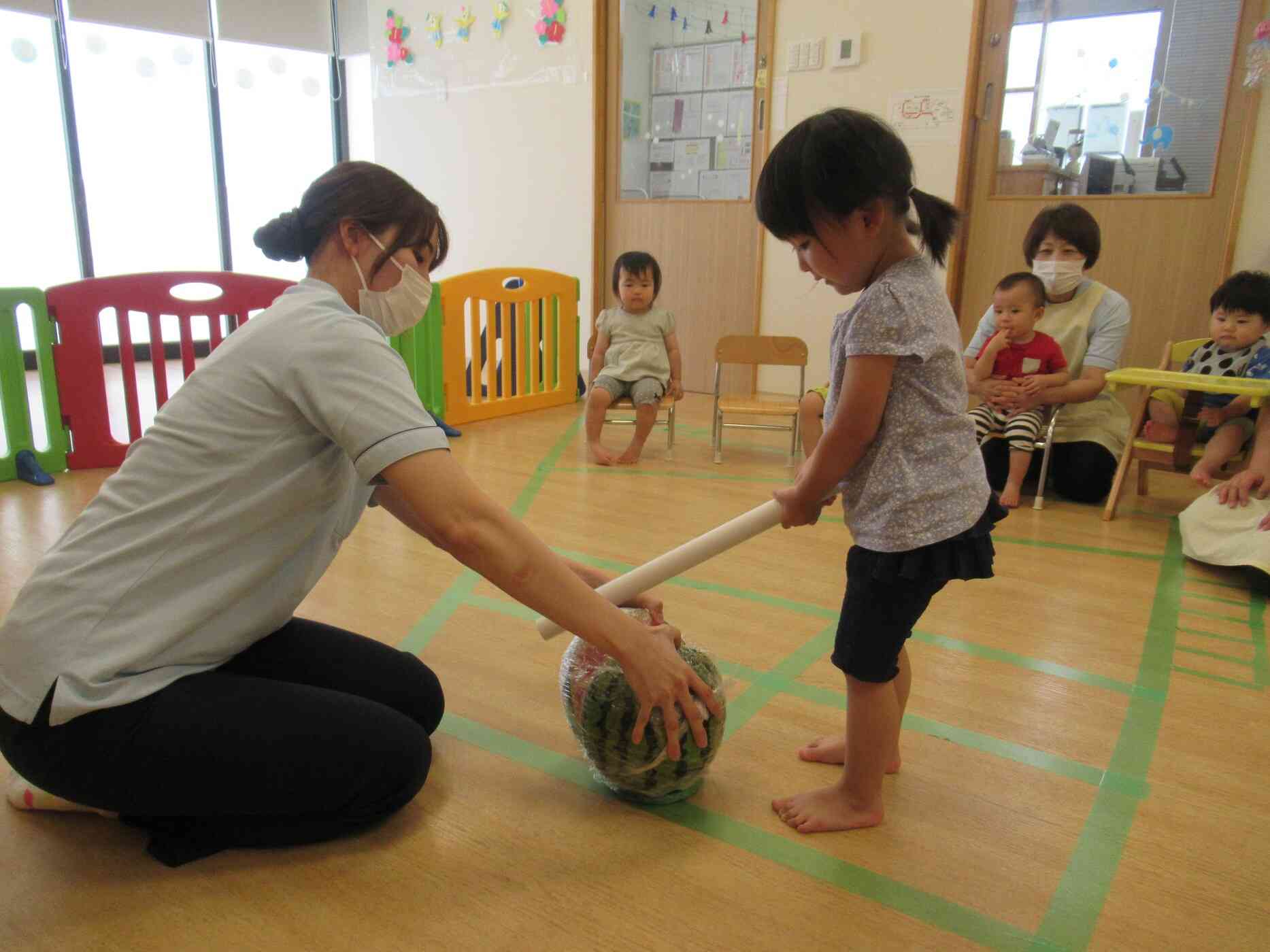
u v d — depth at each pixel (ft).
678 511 8.23
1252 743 4.49
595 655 3.78
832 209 3.17
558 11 14.94
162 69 16.67
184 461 3.13
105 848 3.52
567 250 15.88
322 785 3.36
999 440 9.05
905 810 3.88
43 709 3.10
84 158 15.96
